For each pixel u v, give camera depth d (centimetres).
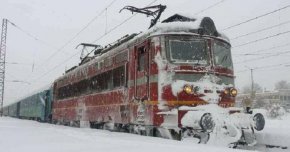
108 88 1395
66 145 658
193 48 1038
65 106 2166
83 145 656
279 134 937
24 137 828
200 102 994
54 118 2488
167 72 1003
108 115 1376
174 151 570
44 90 2897
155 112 1009
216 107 962
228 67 1095
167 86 995
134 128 1161
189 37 1041
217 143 871
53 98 2559
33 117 3381
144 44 1096
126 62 1228
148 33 1080
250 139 948
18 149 607
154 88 1022
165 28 1037
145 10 1355
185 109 953
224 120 891
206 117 873
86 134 955
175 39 1034
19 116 4319
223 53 1093
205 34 1055
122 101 1245
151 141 738
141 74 1105
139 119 1102
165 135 986
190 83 998
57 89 2472
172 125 956
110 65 1385
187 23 1055
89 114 1633
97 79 1544
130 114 1174
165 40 1029
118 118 1275
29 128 1223
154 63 1031
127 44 1231
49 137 831
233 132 891
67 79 2167
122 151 572
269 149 959
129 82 1194
